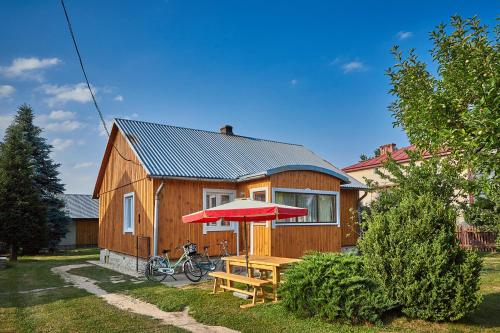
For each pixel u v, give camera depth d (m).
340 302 6.61
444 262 6.25
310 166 14.05
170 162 14.09
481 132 4.21
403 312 6.57
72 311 7.86
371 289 6.66
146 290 9.88
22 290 10.57
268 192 13.10
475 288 6.33
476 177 5.36
